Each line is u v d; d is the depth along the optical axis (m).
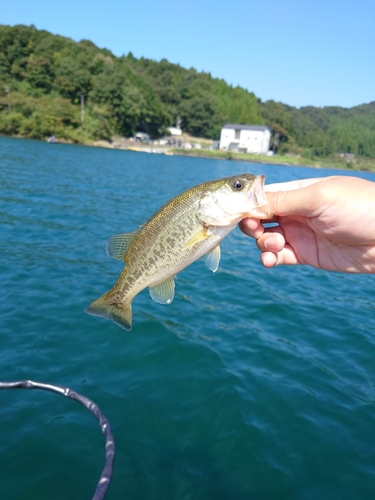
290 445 4.60
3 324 6.76
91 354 6.09
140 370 5.80
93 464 4.20
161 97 116.12
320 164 111.06
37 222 14.09
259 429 4.81
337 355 6.59
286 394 5.43
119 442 4.50
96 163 42.66
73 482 3.99
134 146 87.44
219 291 9.27
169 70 138.62
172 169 46.59
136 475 4.12
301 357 6.43
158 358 6.11
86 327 6.82
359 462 4.40
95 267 9.91
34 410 4.83
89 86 87.69
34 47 91.06
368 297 9.81
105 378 5.56
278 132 125.62
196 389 5.45
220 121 118.50
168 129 109.31
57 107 77.56
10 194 19.02
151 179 32.66
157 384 5.50
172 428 4.77
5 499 3.77
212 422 4.90
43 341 6.32
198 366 5.95
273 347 6.69
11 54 86.12
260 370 5.98
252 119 125.00
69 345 6.29
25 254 10.49
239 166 70.12
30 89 83.69
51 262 10.03
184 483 4.08
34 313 7.20
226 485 4.09
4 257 10.09
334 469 4.31
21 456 4.21
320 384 5.71
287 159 105.94
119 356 6.10
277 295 9.28
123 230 13.91
